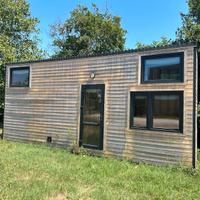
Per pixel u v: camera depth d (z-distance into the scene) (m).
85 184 7.39
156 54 9.49
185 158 8.79
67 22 35.00
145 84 9.67
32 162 9.20
